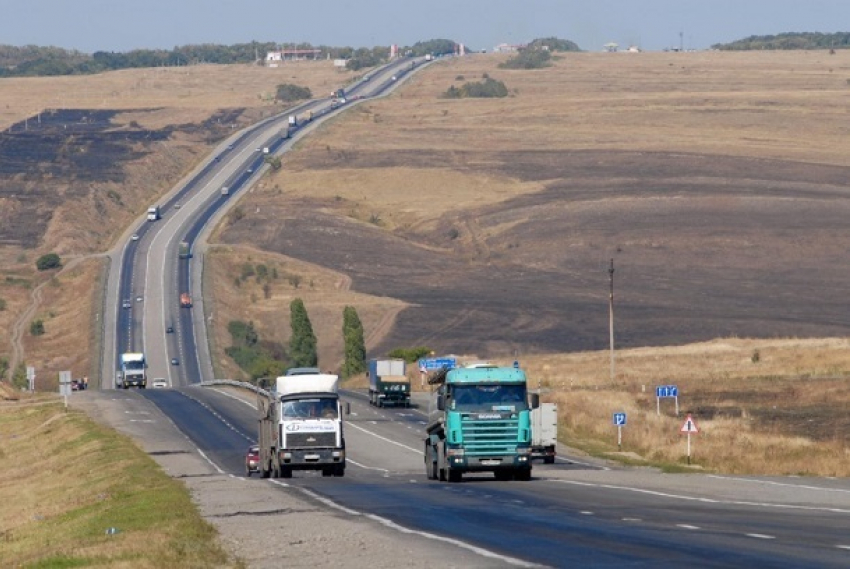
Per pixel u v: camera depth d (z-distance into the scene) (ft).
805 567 167.02
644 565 172.55
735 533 212.84
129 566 191.62
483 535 220.43
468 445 384.06
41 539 273.95
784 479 372.99
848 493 311.27
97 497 382.22
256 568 189.78
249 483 421.18
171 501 322.34
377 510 283.18
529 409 387.96
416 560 188.44
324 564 190.29
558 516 253.85
